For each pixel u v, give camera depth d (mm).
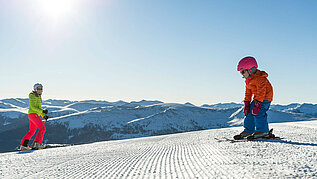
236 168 2234
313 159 2373
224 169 2250
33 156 5316
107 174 2686
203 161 2852
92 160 4031
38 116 8477
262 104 4613
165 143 6160
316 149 3021
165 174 2383
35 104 8414
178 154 3801
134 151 4957
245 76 4770
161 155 3908
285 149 3145
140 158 3791
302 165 2123
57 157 4867
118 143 8047
